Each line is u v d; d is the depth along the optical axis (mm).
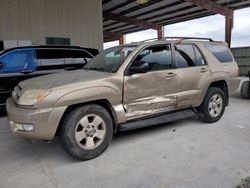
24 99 3234
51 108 3141
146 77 3932
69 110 3369
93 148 3455
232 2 16688
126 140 4145
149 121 4062
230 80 5238
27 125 3127
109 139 3621
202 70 4703
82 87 3352
